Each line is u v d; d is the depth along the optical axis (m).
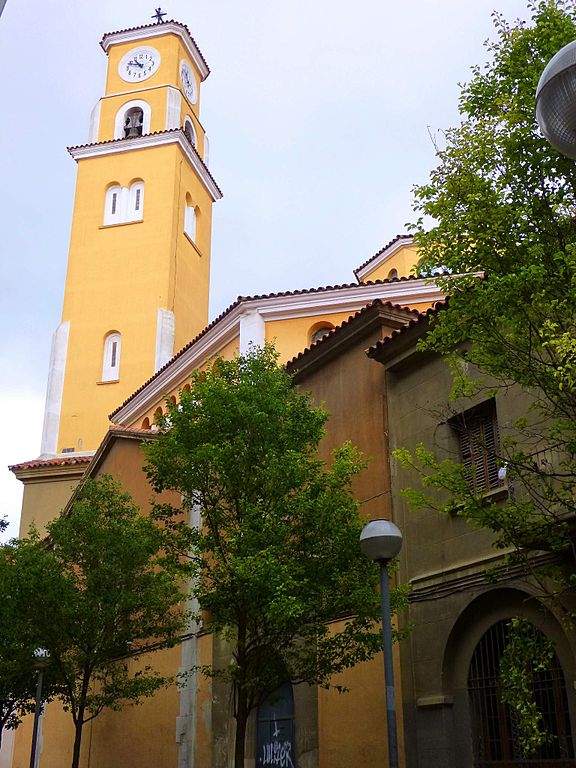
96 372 37.38
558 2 10.60
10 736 32.72
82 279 39.28
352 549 13.97
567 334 8.63
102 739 25.31
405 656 15.66
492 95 10.70
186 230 41.62
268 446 14.96
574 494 11.59
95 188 41.19
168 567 15.24
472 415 15.64
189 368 27.64
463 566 14.81
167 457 15.30
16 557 20.75
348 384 19.30
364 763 15.80
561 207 9.82
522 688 10.30
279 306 24.23
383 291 23.89
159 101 42.91
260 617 14.11
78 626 19.28
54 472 34.69
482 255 10.11
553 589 12.79
